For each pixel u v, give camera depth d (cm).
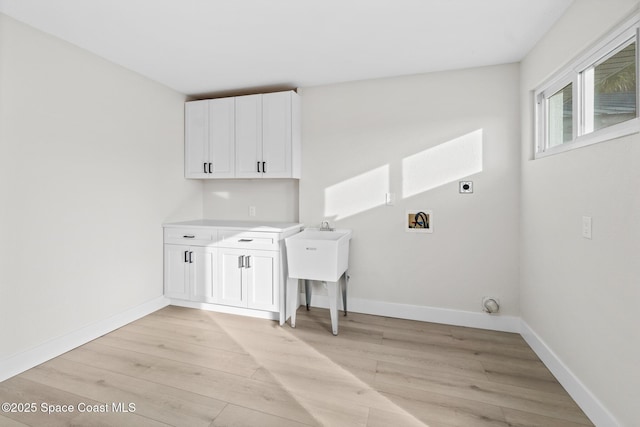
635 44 134
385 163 288
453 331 260
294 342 240
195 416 158
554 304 197
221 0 172
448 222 272
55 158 215
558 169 191
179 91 325
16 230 194
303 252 257
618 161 137
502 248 259
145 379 190
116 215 261
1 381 186
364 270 297
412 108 279
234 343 238
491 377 194
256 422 154
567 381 179
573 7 173
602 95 162
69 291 225
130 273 276
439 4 177
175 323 274
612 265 142
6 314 190
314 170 310
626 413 133
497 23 196
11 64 190
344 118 299
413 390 180
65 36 213
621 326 136
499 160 258
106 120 251
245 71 272
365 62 254
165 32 208
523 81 245
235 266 289
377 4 177
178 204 330
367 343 238
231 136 314
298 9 181
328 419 157
